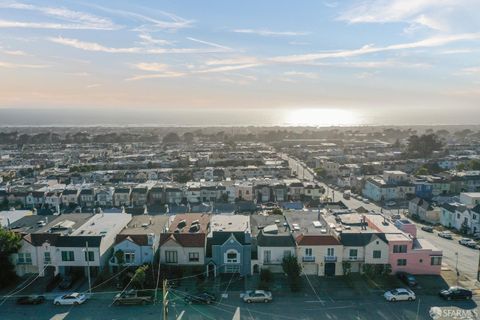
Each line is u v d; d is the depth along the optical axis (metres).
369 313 50.56
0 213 77.62
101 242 60.34
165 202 123.31
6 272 58.41
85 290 57.25
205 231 64.50
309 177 163.12
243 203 110.31
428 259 60.84
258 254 61.00
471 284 58.19
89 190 121.25
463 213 87.44
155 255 62.47
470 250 73.69
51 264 61.25
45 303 54.19
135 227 67.88
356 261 60.56
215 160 187.75
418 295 54.94
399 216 98.50
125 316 50.69
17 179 155.12
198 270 60.66
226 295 55.69
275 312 51.22
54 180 142.00
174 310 52.00
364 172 162.00
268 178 144.38
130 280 57.16
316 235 61.16
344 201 124.19
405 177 132.62
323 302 53.47
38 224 68.94
